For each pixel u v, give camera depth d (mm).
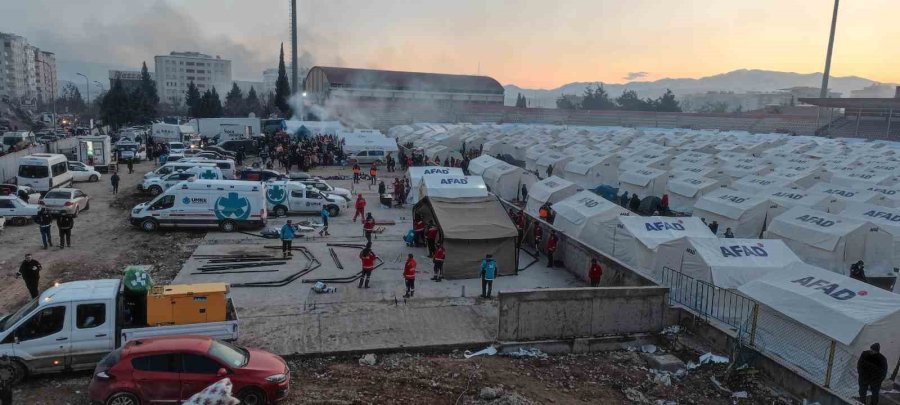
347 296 19516
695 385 14102
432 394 12883
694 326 16984
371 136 61688
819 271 15898
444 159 59375
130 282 13672
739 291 16359
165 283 20188
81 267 21844
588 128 102812
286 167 50125
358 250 25688
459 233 22078
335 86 108062
